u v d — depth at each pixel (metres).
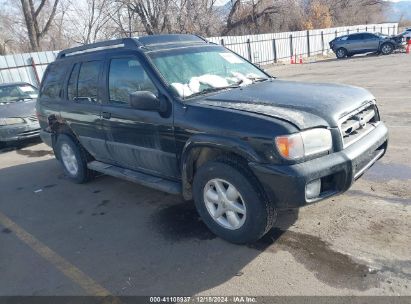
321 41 33.78
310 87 4.11
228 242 3.73
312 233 3.69
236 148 3.32
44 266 3.74
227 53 4.98
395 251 3.25
